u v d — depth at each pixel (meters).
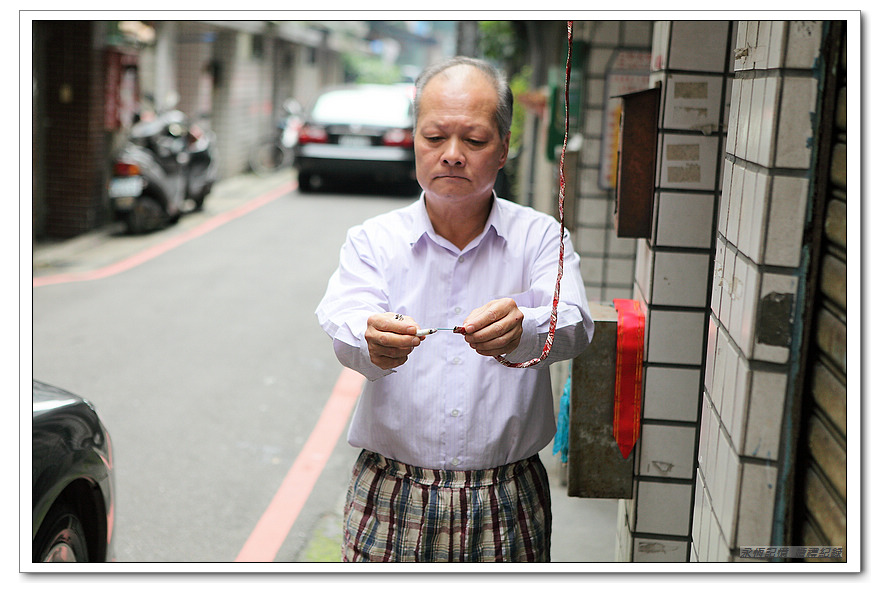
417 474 1.94
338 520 4.03
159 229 11.58
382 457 1.98
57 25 10.31
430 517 1.92
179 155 11.62
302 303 8.00
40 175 10.53
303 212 13.41
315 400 5.59
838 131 1.45
